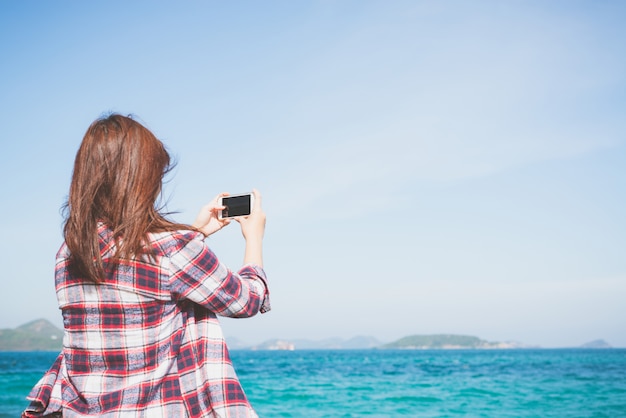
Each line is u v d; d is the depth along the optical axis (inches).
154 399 57.0
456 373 1443.2
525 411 635.5
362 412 624.1
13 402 673.0
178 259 57.6
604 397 788.6
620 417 578.6
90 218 57.3
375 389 908.6
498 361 2536.9
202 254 58.4
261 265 67.1
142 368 57.1
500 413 618.5
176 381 58.2
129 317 56.9
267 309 65.3
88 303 57.3
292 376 1273.4
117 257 56.2
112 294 56.9
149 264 57.0
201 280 57.9
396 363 2299.5
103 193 58.3
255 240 68.9
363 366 1948.8
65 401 57.7
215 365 59.3
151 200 59.4
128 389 56.2
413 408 664.4
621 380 1136.2
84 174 58.6
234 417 57.6
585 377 1248.8
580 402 725.9
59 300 58.9
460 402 728.3
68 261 59.0
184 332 60.1
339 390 884.6
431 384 1031.0
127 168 58.6
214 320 61.4
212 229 71.2
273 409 647.8
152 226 58.7
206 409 58.4
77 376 57.7
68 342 58.6
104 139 59.2
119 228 57.0
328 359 3061.0
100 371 57.4
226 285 58.8
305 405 689.0
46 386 60.7
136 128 60.9
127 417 55.3
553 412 624.1
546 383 1063.6
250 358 3336.6
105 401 55.9
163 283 57.3
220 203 72.4
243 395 59.4
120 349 56.9
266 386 957.2
